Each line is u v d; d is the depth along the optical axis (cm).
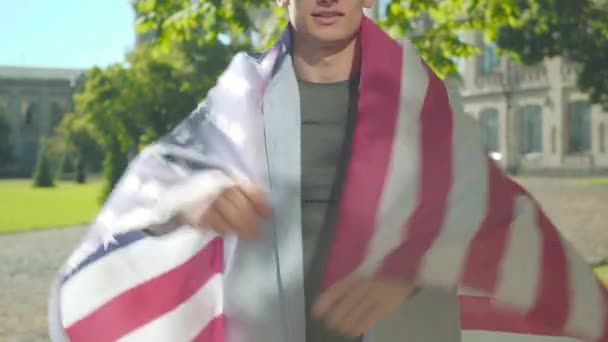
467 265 124
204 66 2075
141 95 2120
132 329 135
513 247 129
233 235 122
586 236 1116
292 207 130
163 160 135
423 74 140
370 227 129
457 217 130
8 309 734
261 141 134
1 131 7950
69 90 9394
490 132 4469
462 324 163
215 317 138
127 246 136
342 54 140
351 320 117
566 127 3956
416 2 666
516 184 141
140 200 131
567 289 131
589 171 3800
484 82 4459
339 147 135
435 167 134
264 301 129
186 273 137
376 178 132
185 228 131
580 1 1258
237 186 122
